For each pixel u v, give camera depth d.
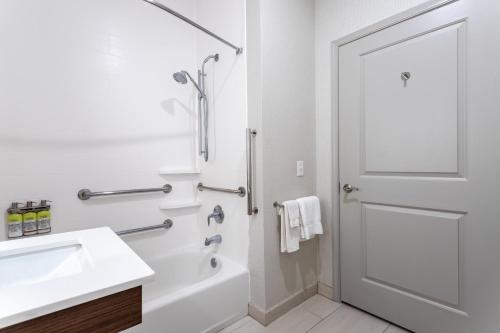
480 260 1.29
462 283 1.35
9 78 1.45
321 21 1.91
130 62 1.89
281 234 1.66
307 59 1.89
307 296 1.91
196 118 2.23
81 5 1.68
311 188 1.93
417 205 1.49
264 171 1.62
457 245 1.36
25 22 1.50
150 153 2.00
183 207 2.11
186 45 2.19
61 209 1.63
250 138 1.64
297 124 1.82
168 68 2.09
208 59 2.03
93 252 0.86
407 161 1.51
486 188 1.26
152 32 2.00
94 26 1.74
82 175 1.71
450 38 1.34
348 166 1.79
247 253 1.78
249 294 1.74
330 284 1.92
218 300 1.58
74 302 0.59
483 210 1.27
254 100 1.64
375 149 1.65
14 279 0.86
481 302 1.29
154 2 1.36
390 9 1.56
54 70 1.59
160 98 2.05
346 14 1.77
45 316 0.56
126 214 1.89
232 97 1.88
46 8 1.56
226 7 1.90
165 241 2.08
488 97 1.24
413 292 1.53
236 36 1.83
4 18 1.43
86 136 1.72
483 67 1.25
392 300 1.61
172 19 2.11
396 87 1.54
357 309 1.79
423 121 1.45
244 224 1.81
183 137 2.18
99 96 1.76
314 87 1.95
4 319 0.50
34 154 1.54
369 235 1.70
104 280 0.67
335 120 1.84
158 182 2.04
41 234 1.51
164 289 1.94
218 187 2.04
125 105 1.88
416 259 1.50
